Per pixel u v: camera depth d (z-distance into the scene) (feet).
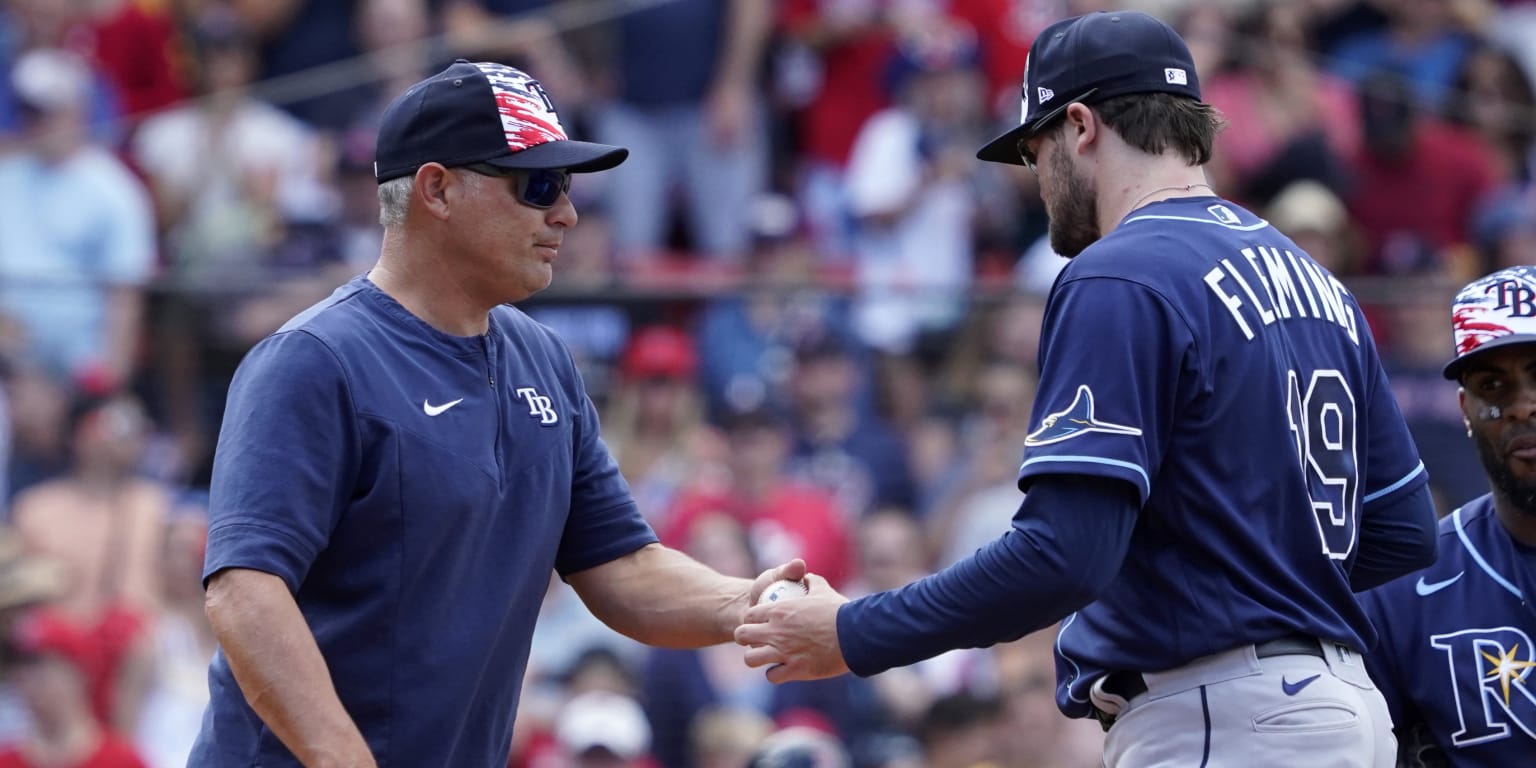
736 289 83.15
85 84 99.55
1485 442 41.04
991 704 73.77
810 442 82.02
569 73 102.01
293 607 36.55
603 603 43.37
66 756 70.95
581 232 95.35
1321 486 36.78
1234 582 35.73
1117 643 36.88
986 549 35.76
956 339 83.66
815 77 108.88
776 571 40.55
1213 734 35.83
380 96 100.83
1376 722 36.83
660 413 81.05
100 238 93.40
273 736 37.88
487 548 39.09
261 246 93.45
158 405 78.43
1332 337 37.76
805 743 62.69
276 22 103.30
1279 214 100.27
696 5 103.30
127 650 73.26
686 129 103.71
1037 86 38.75
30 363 76.89
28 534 74.84
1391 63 112.98
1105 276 35.86
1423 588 42.04
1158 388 35.45
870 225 103.50
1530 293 40.01
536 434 40.16
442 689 38.24
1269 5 108.06
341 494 37.73
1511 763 40.96
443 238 38.99
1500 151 110.01
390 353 38.52
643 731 74.18
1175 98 37.99
